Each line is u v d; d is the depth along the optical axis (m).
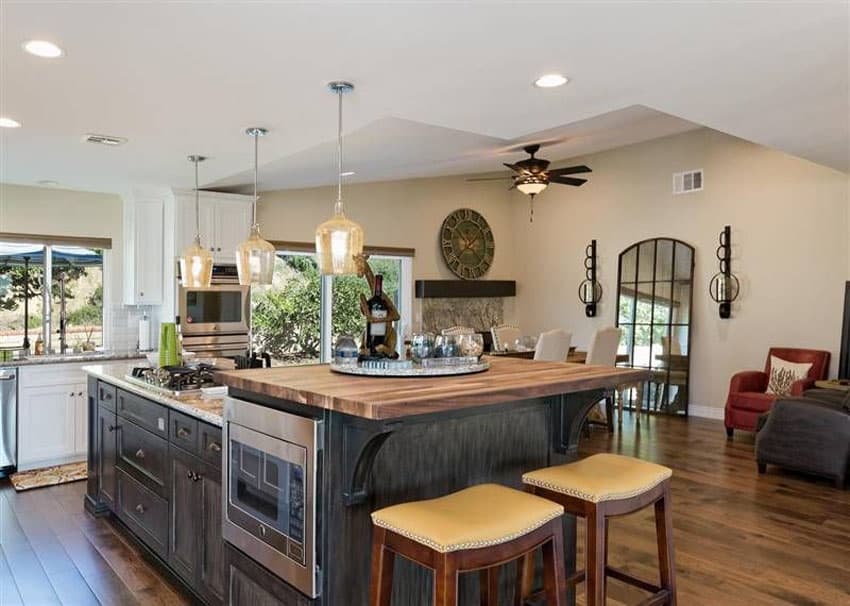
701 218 7.25
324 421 2.01
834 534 3.73
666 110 3.18
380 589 1.88
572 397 2.64
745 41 2.25
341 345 2.62
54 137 3.54
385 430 1.87
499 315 9.10
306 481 2.04
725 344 7.06
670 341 7.49
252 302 6.73
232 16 1.98
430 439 2.26
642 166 7.79
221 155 4.03
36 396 5.01
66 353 5.64
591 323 8.38
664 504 2.37
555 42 2.23
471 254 8.77
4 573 3.25
